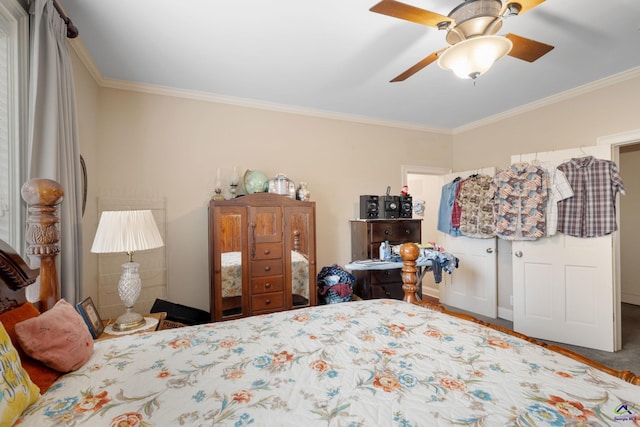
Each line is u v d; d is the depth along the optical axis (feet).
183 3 5.90
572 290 9.98
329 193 12.41
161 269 9.77
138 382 3.05
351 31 6.86
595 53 7.88
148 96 9.70
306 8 6.09
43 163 4.96
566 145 10.46
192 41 7.22
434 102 11.29
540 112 11.22
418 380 3.09
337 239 12.53
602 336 9.46
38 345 3.02
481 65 5.34
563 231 10.12
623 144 9.30
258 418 2.51
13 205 4.84
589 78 9.36
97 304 8.91
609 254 9.36
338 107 11.80
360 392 2.89
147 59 8.03
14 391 2.42
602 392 2.81
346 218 12.71
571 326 9.98
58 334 3.26
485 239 12.88
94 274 8.75
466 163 14.29
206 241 10.36
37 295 4.62
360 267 9.80
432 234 16.80
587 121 9.90
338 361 3.51
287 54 7.83
